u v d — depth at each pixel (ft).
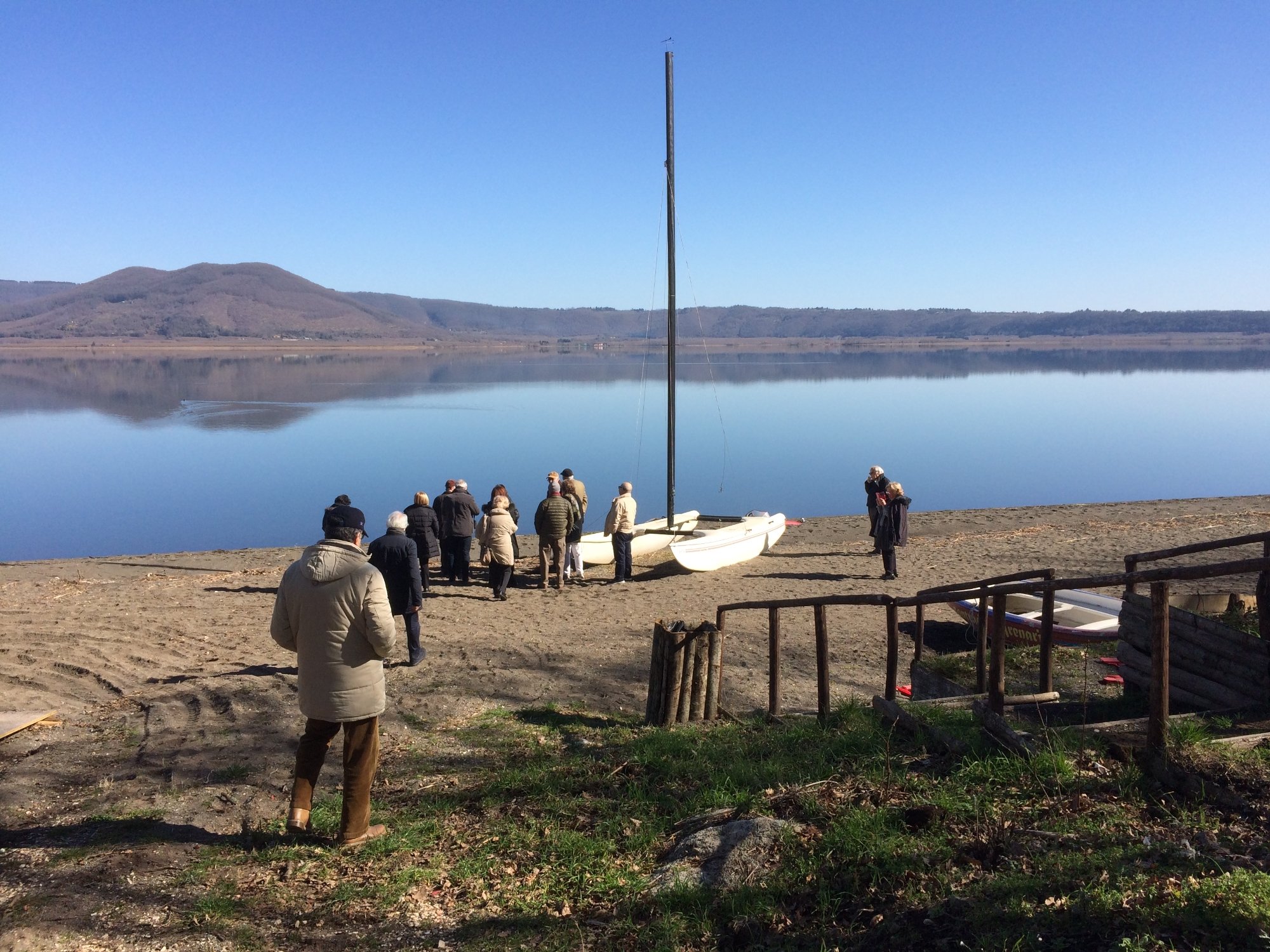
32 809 16.24
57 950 11.32
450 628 35.60
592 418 177.78
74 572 53.11
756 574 49.75
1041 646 19.33
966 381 305.32
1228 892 9.61
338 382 312.09
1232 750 13.30
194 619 35.50
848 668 29.84
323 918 12.30
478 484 98.53
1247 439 140.97
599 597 43.21
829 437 145.79
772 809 14.12
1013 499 89.97
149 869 13.69
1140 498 90.12
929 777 14.44
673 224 58.23
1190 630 16.60
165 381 313.53
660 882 12.46
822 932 10.74
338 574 13.93
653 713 22.33
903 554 55.36
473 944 11.51
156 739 20.44
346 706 14.17
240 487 98.89
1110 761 13.64
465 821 15.65
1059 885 10.52
